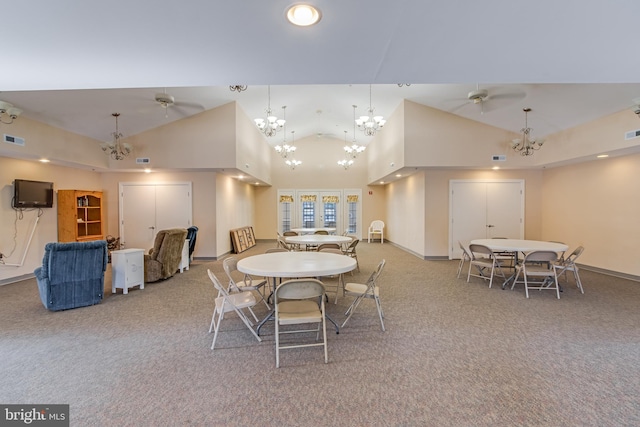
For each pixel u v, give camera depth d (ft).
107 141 21.20
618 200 18.07
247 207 33.99
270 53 7.06
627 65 7.70
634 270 17.30
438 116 21.30
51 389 7.20
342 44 6.68
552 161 19.93
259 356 8.73
